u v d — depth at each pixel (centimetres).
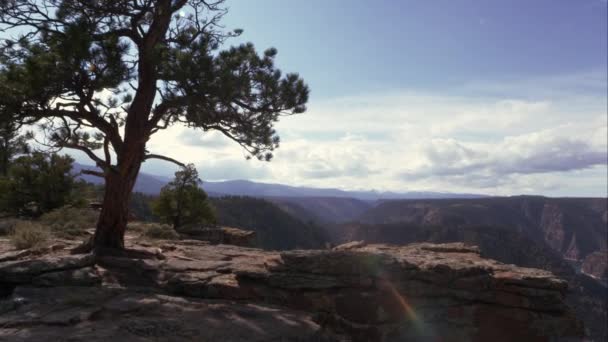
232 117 1345
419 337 888
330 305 915
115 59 1155
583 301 13150
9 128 1116
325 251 1033
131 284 981
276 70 1317
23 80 1038
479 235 16125
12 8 1107
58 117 1204
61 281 894
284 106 1355
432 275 957
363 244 1527
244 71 1240
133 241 1547
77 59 1064
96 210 2689
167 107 1274
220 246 1570
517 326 917
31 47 1103
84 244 1235
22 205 2438
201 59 1103
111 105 1401
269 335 673
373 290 940
